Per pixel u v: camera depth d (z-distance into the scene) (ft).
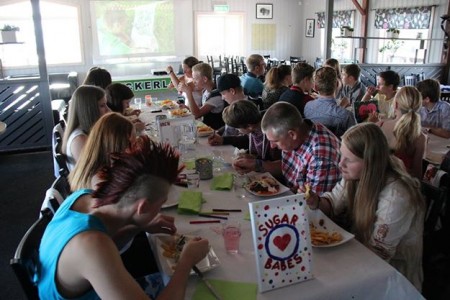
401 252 5.00
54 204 5.08
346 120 9.80
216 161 7.83
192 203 5.69
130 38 30.60
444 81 23.08
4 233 9.75
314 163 6.19
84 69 30.01
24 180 13.57
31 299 3.82
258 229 3.77
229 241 4.48
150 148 3.62
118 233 4.60
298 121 6.10
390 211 4.68
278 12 36.40
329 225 5.03
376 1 28.60
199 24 34.04
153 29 31.07
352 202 5.31
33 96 16.72
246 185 6.44
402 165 5.06
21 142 16.98
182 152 8.45
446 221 6.70
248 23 35.55
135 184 3.42
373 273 4.08
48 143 17.30
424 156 8.50
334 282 3.94
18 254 3.82
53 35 28.58
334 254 4.43
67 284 3.34
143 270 5.89
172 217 5.23
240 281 4.00
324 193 5.94
